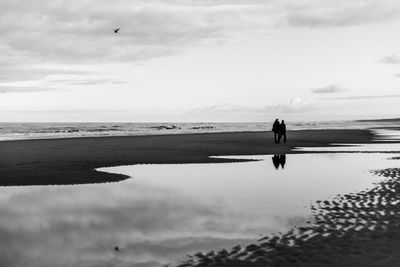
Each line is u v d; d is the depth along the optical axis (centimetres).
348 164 2345
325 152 3161
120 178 1884
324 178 1819
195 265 755
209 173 2047
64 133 7725
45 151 3269
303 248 832
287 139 5000
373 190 1469
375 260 751
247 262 762
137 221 1087
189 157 2825
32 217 1140
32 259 801
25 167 2261
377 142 4353
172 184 1712
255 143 4281
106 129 10300
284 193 1470
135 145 4009
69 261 789
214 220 1089
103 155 2952
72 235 962
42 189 1609
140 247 869
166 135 6356
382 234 915
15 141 4634
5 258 808
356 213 1123
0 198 1424
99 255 822
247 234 951
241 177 1900
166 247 865
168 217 1128
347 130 8306
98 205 1297
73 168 2234
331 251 808
